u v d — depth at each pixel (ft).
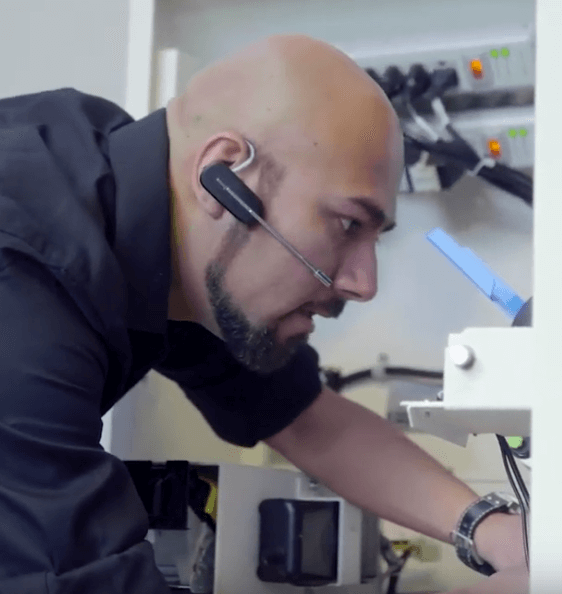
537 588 1.39
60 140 3.04
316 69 3.14
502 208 4.18
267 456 4.25
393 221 3.26
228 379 3.75
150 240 3.00
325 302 3.16
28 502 2.18
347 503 3.80
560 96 1.50
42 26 4.51
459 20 4.08
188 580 3.55
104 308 2.56
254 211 2.99
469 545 3.33
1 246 2.43
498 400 1.68
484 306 4.15
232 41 4.23
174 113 3.21
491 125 4.10
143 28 4.07
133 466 3.61
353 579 3.81
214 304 3.16
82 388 2.43
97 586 2.12
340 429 3.82
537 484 1.42
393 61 4.17
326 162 3.05
